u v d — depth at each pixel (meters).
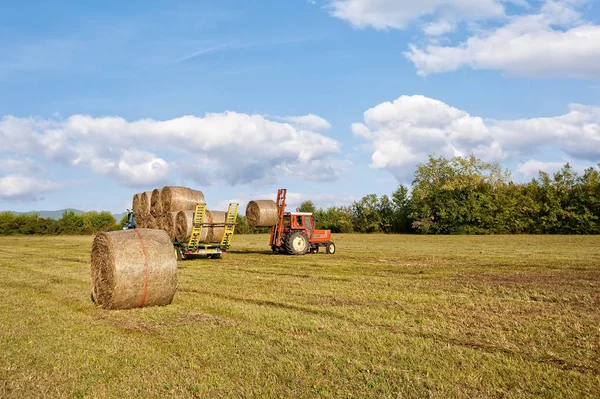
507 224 52.22
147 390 5.23
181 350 6.58
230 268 16.50
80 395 5.11
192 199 20.77
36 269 16.30
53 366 5.98
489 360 6.08
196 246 19.47
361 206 63.94
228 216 20.06
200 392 5.17
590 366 5.89
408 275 14.43
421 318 8.33
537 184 53.38
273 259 20.09
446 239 39.78
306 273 14.98
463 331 7.50
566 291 11.16
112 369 5.87
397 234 55.94
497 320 8.23
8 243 33.50
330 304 9.74
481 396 5.03
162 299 9.65
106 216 56.09
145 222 22.81
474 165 57.50
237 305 9.62
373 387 5.27
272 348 6.65
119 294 9.19
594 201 48.12
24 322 8.27
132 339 7.14
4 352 6.50
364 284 12.49
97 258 9.81
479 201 54.25
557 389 5.18
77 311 9.23
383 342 6.89
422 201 58.41
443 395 5.05
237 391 5.19
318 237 23.50
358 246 30.12
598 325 7.82
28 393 5.16
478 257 20.59
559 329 7.55
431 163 59.72
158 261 9.55
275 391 5.18
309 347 6.69
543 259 19.30
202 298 10.46
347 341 6.97
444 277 13.91
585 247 26.84
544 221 50.28
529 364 5.94
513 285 12.12
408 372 5.70
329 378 5.54
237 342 6.97
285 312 8.91
